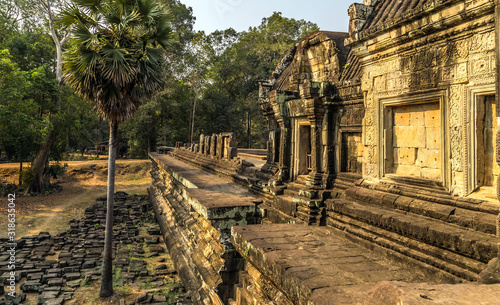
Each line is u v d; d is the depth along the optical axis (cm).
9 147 3247
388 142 593
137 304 887
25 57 2833
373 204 572
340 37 995
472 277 365
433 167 516
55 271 1095
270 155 1177
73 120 2691
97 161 3900
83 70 973
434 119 514
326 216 825
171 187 1681
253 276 501
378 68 596
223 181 1316
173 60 4228
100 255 1289
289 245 489
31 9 2947
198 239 866
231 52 4956
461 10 426
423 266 417
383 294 235
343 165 877
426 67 498
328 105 884
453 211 446
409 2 566
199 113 4672
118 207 2152
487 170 443
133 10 1024
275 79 1312
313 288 337
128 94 1068
